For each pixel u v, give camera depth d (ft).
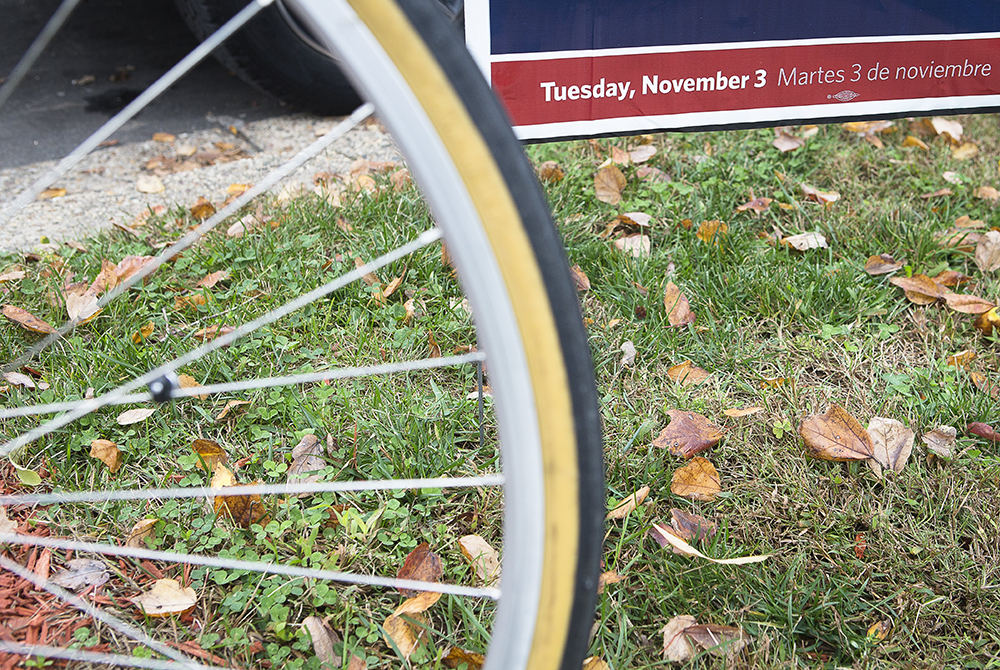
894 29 6.35
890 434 5.69
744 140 9.76
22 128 11.05
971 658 4.50
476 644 4.47
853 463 5.62
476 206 2.75
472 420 6.00
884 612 4.76
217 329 6.73
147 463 5.73
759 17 6.20
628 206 8.52
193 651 4.45
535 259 2.80
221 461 5.64
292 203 8.43
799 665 4.52
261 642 4.58
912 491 5.46
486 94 2.73
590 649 4.46
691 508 5.41
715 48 6.27
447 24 2.72
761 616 4.75
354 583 4.87
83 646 4.42
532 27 5.97
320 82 10.73
